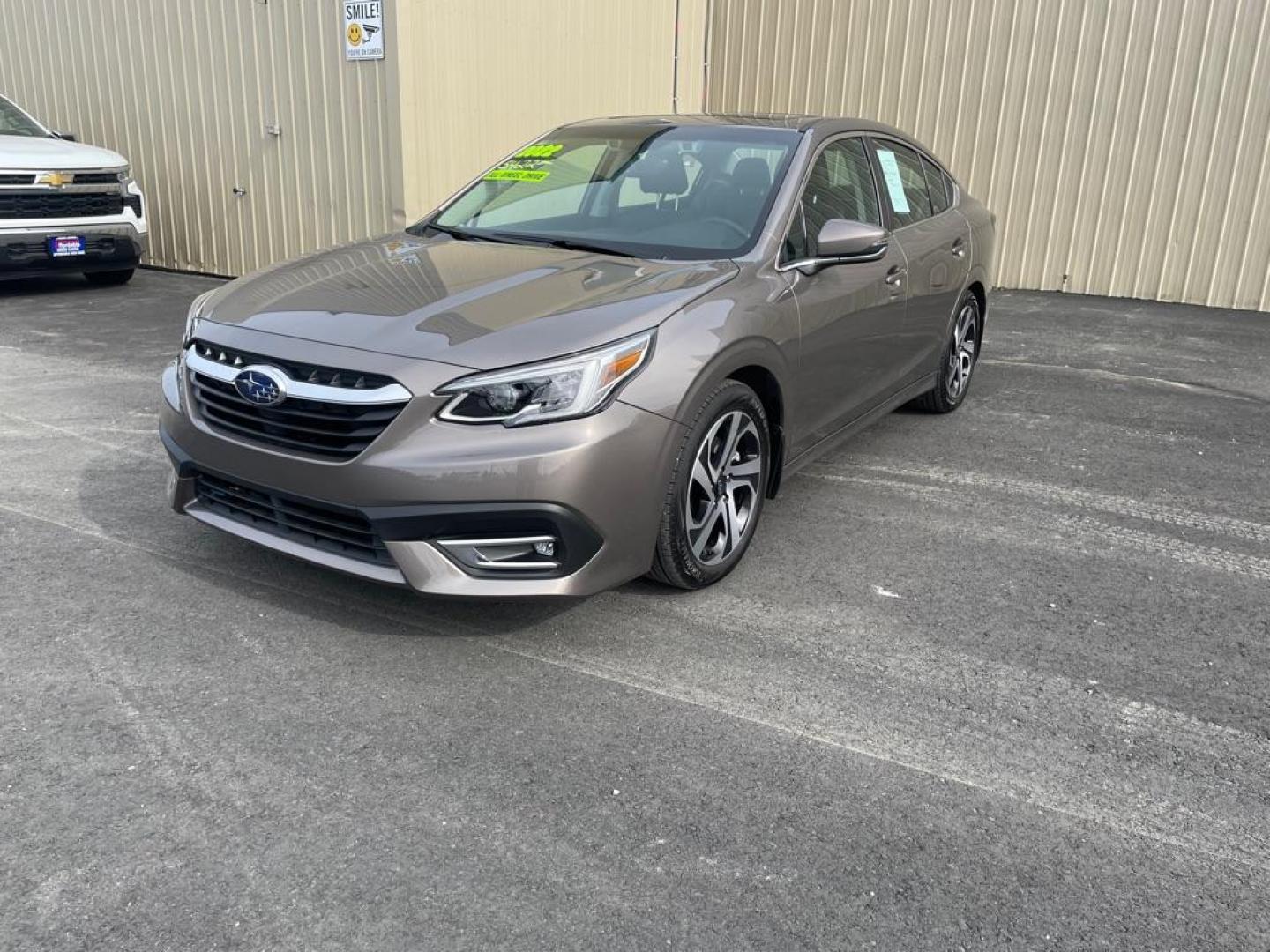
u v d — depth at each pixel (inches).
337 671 123.3
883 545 166.6
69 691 116.9
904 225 201.5
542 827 98.2
